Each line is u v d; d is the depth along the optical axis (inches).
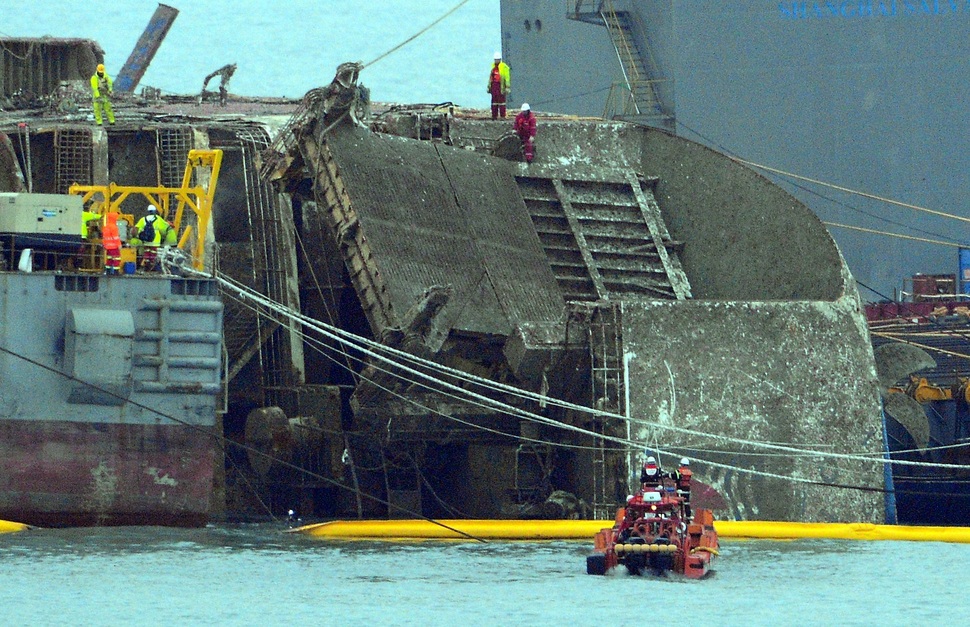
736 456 6919.3
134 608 4488.2
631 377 6855.3
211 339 6102.4
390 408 6850.4
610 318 6904.5
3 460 5826.8
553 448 7062.0
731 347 7003.0
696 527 5319.9
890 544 6382.9
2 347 5826.8
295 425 7042.3
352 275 7155.5
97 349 5876.0
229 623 4298.7
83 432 5915.4
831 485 6983.3
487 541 6284.5
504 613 4451.3
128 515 6013.8
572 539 6392.7
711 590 4899.1
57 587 4803.2
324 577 5132.9
